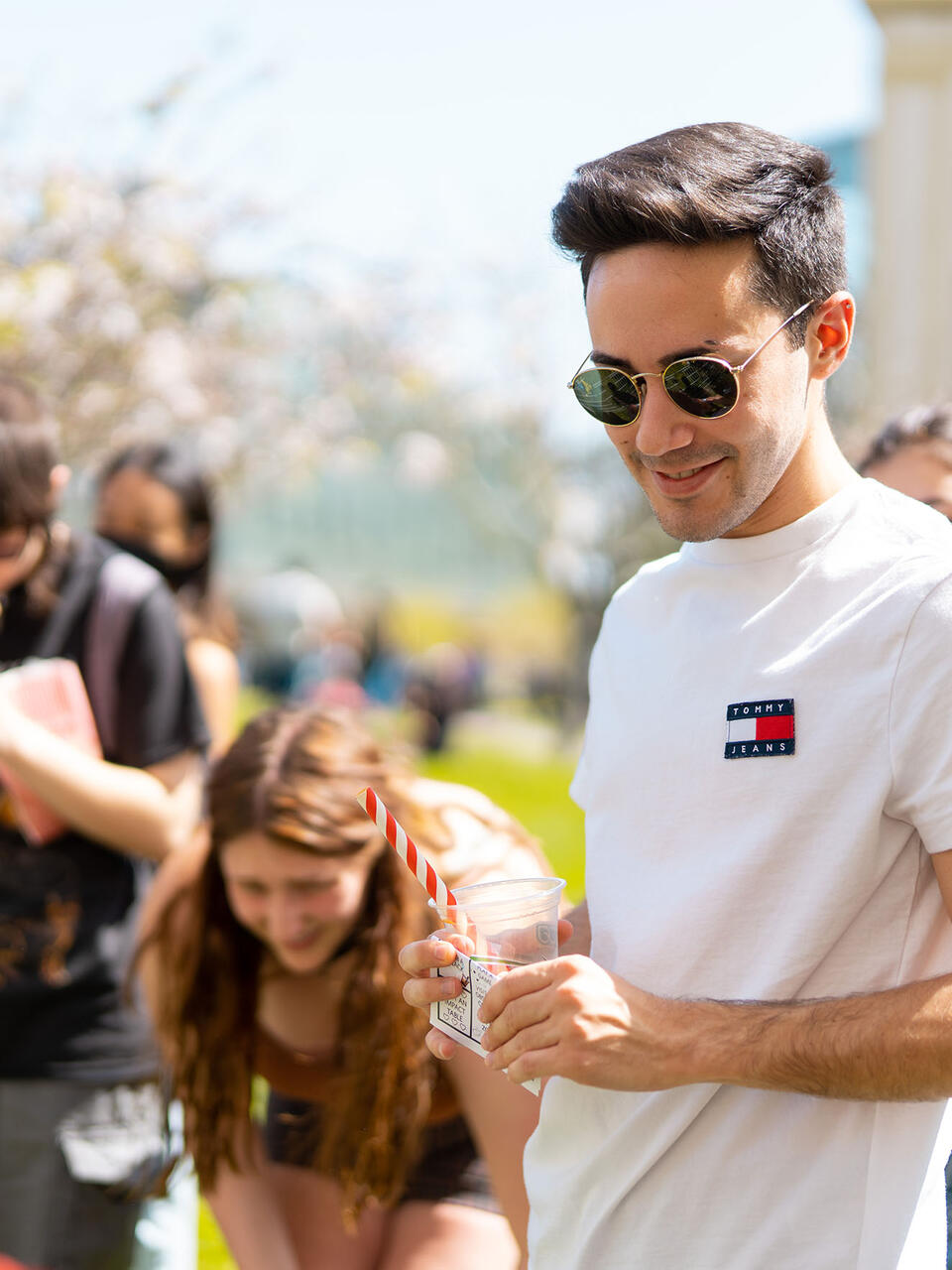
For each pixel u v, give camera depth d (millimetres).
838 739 1658
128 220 10969
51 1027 2791
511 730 21188
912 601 1646
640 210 1654
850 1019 1571
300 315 14891
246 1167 2729
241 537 39938
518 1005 1668
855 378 10938
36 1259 2775
